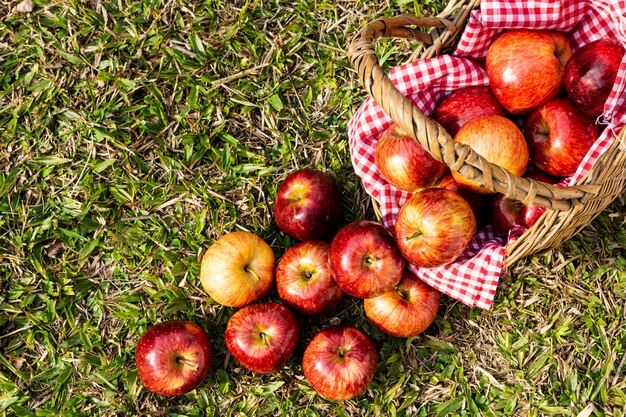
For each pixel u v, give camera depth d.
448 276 1.12
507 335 1.20
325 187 1.16
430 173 1.11
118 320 1.21
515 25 1.11
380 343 1.20
